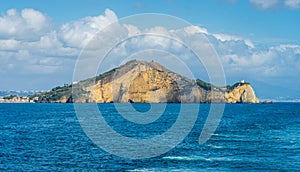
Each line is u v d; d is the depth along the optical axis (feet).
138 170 124.16
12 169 127.24
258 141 201.77
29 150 167.22
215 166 129.70
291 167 129.08
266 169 125.59
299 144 189.26
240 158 145.48
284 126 313.53
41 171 124.16
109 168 127.24
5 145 184.85
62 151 162.91
